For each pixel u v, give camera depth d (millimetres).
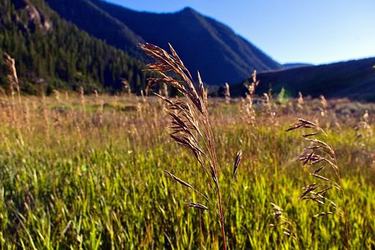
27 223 3402
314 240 3209
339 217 3402
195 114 1860
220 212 1978
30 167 5422
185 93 1850
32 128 7715
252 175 4695
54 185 4324
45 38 157500
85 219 3373
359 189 4449
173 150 5688
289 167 5312
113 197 4004
